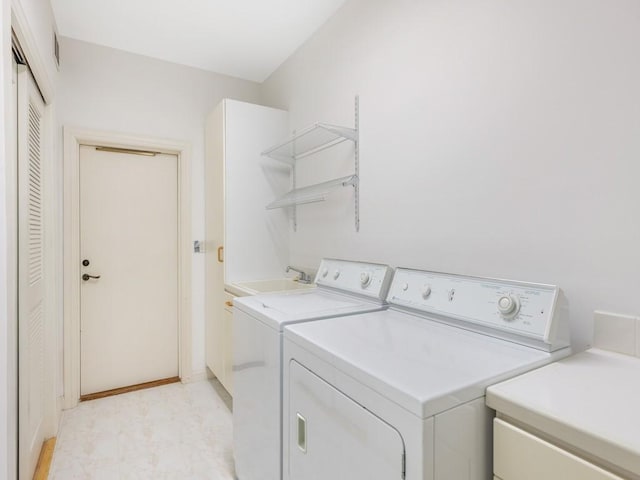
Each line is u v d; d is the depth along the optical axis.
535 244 1.18
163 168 2.91
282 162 2.76
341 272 1.91
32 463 1.72
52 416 2.09
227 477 1.77
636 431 0.59
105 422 2.28
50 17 2.02
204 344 2.98
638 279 0.95
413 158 1.65
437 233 1.53
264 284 2.58
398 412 0.77
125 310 2.79
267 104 3.11
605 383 0.80
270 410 1.36
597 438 0.59
